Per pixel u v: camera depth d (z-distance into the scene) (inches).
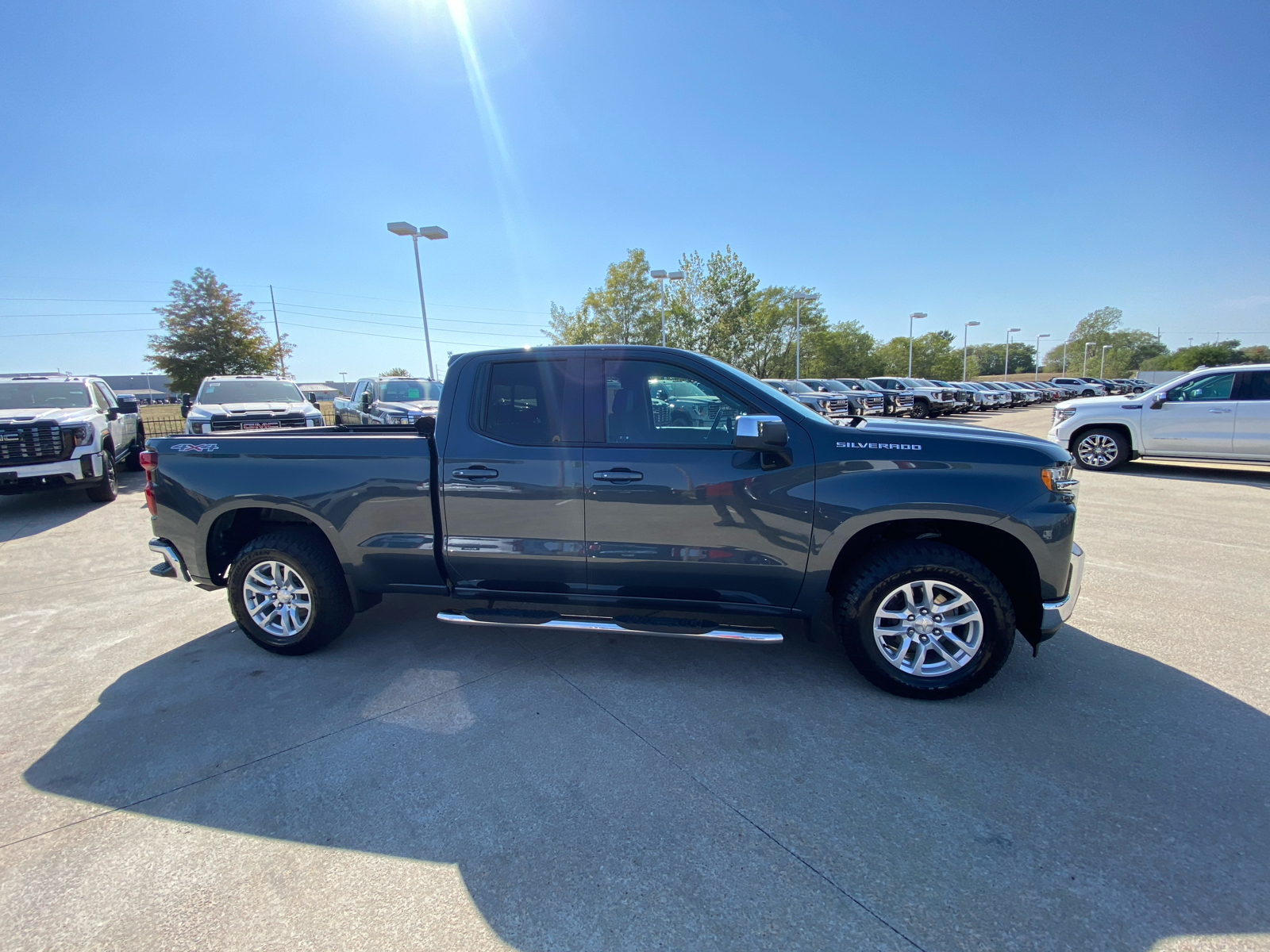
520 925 74.0
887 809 92.7
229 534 159.8
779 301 2026.3
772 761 105.2
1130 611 168.1
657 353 132.8
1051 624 119.6
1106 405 412.2
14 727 119.2
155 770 105.2
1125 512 286.7
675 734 113.6
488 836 88.7
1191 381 385.7
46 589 202.5
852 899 76.9
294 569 143.7
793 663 141.2
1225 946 69.5
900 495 120.1
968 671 121.3
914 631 124.5
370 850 86.5
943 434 124.1
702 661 143.1
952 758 104.9
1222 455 375.9
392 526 141.8
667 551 130.3
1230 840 85.5
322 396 1445.6
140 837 89.8
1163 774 100.0
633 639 155.3
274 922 75.0
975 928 72.4
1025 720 116.4
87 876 82.7
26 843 89.0
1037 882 78.8
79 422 331.9
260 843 88.4
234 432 152.8
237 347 1157.1
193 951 71.2
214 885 80.7
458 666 142.2
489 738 113.3
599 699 126.5
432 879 81.3
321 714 122.3
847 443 123.6
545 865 83.3
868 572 122.8
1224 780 98.3
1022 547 121.7
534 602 141.0
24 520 311.7
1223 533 247.9
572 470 132.3
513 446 135.4
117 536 276.1
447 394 140.2
